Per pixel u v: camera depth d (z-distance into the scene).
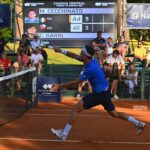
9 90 14.58
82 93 20.92
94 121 14.35
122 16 25.47
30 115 15.51
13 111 14.82
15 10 25.38
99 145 10.75
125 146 10.71
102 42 21.09
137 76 20.98
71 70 23.23
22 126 13.23
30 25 24.84
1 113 13.86
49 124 13.62
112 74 20.23
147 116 15.86
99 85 10.65
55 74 22.25
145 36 36.16
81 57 10.70
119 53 21.62
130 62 22.20
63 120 14.43
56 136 11.26
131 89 20.77
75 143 10.91
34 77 17.83
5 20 24.47
